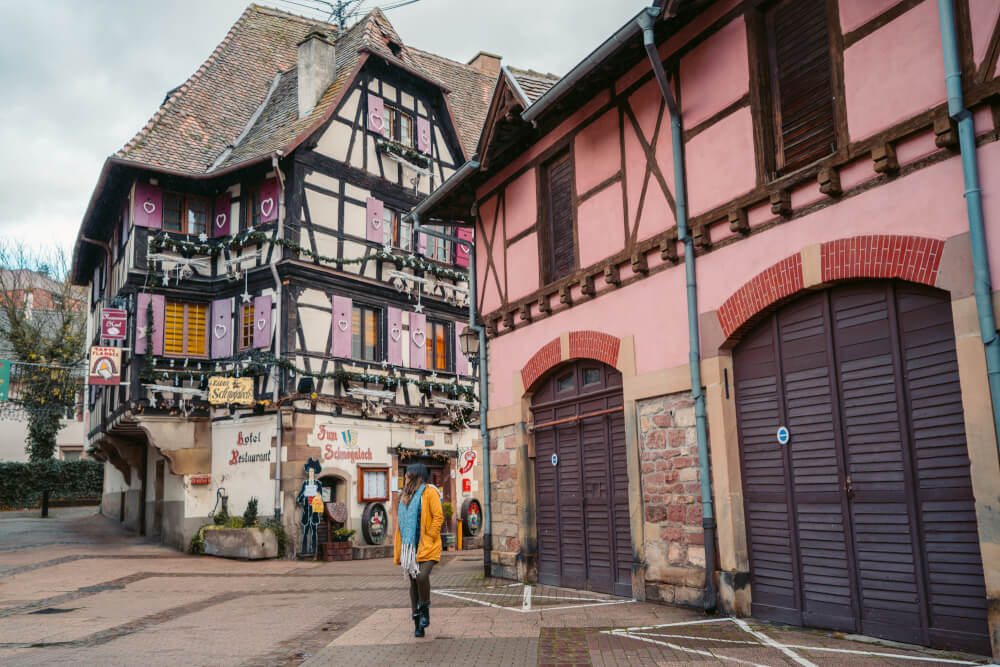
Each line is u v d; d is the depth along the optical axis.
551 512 10.59
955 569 5.71
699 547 7.89
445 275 21.39
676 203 8.24
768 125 7.38
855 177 6.46
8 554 16.30
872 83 6.34
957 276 5.66
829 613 6.64
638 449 8.81
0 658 6.49
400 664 5.91
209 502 17.97
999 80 5.36
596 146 9.80
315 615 8.63
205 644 6.99
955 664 5.24
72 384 30.47
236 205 18.61
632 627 7.12
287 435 16.97
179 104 19.70
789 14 7.30
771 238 7.23
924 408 6.00
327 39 19.42
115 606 9.66
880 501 6.27
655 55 7.96
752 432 7.50
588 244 9.83
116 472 26.48
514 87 10.07
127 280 17.83
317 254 17.94
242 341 18.12
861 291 6.55
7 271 31.22
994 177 5.46
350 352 18.55
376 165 19.86
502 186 11.98
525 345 11.18
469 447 21.38
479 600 9.21
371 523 18.05
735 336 7.62
